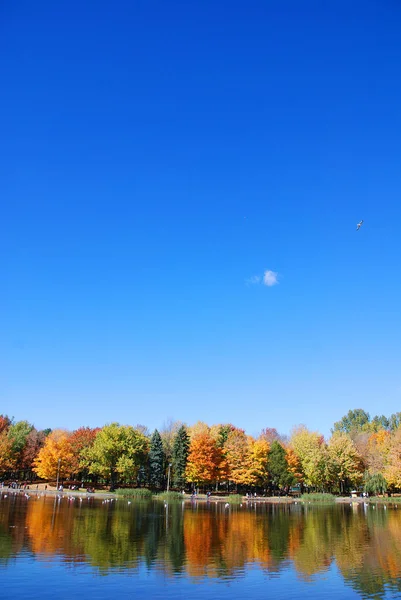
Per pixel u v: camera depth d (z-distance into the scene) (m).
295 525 43.72
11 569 22.19
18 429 113.12
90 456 94.88
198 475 88.06
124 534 33.84
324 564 25.44
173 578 21.53
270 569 23.94
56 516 44.06
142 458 98.25
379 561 26.31
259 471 92.75
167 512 54.09
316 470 94.62
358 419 166.50
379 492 96.00
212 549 29.14
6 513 45.09
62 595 18.41
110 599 18.11
